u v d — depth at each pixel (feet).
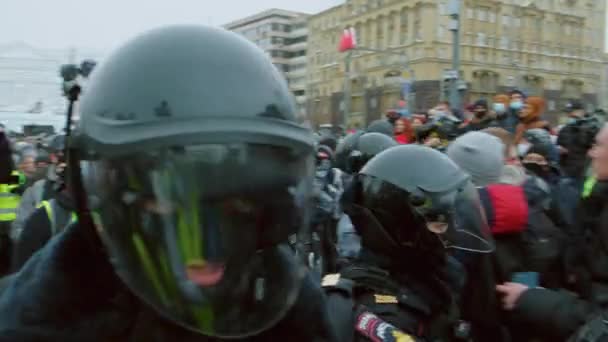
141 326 3.46
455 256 7.01
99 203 3.28
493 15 115.44
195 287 3.23
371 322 5.53
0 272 13.78
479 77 114.32
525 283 8.72
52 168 9.37
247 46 3.55
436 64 115.34
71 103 3.77
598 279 6.73
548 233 9.25
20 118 35.06
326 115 136.67
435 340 6.15
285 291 3.60
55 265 3.40
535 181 10.64
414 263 6.28
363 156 13.44
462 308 7.77
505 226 8.61
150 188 3.11
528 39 115.03
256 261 3.46
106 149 3.16
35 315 3.29
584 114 19.83
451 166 6.77
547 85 114.73
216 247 3.19
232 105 3.18
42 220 8.63
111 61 3.44
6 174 12.81
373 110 120.98
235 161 3.10
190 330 3.50
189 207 3.11
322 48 148.87
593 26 121.39
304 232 3.74
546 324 7.32
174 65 3.23
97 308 3.42
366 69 126.93
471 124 20.40
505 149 11.92
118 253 3.27
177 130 3.05
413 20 119.14
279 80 3.54
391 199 6.23
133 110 3.17
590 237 7.14
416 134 18.25
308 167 3.55
